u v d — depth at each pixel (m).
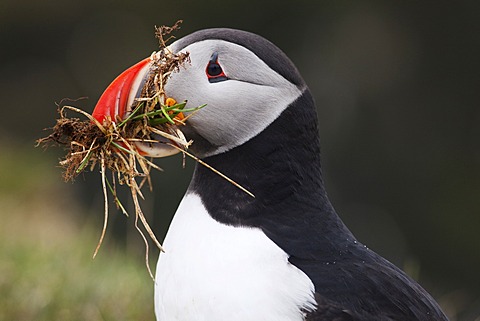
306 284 6.32
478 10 23.97
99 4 25.09
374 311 6.40
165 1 24.38
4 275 10.23
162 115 6.77
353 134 22.53
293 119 6.75
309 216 6.73
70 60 24.91
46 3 25.16
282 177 6.71
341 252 6.64
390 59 23.47
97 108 6.77
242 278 6.23
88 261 11.02
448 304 11.31
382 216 22.19
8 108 24.33
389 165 22.62
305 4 23.58
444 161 23.12
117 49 24.36
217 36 6.73
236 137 6.72
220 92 6.66
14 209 14.70
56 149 18.70
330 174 22.00
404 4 23.89
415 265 11.80
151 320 9.79
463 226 22.48
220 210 6.64
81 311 9.68
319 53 23.12
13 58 25.34
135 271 10.92
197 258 6.37
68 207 15.98
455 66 23.98
